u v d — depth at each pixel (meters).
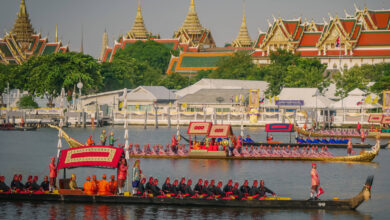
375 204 144.00
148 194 140.50
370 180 136.88
